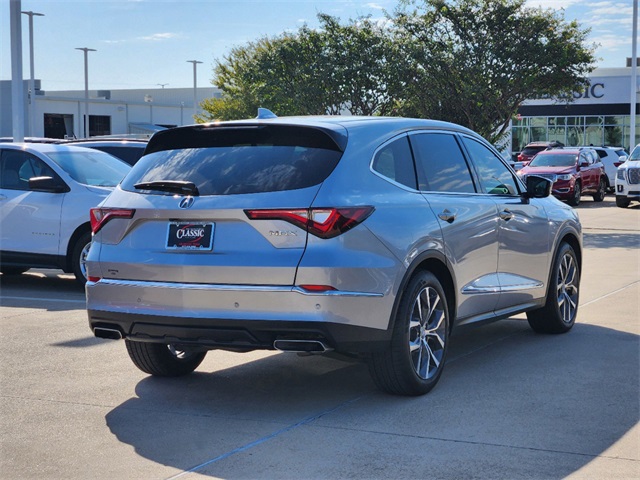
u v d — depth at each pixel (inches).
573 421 202.7
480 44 898.7
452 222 238.4
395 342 215.5
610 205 1138.0
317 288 197.3
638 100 2065.7
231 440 193.0
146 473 173.6
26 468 177.3
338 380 246.4
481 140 277.4
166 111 3026.6
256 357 278.5
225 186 206.5
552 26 911.0
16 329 323.6
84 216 410.0
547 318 304.0
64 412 216.4
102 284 218.4
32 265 420.2
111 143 519.8
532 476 168.1
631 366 257.8
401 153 232.1
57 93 3459.6
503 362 264.5
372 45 947.3
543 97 983.6
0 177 428.8
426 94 926.4
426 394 227.8
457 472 170.6
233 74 1652.3
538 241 288.4
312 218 198.7
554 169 1119.0
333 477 169.2
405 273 214.8
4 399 228.4
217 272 202.8
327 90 960.3
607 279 446.0
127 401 226.2
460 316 245.8
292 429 199.8
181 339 209.3
